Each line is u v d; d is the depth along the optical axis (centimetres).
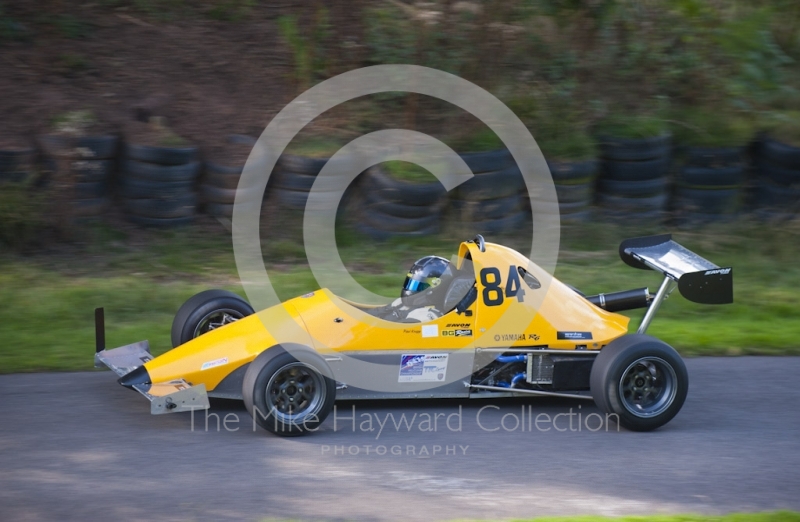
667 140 4772
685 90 5581
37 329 3084
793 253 4391
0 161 4238
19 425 2186
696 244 4462
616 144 4688
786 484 1931
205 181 4538
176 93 5219
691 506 1792
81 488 1806
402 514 1709
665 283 2420
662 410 2242
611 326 2455
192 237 4366
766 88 5750
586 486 1886
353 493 1811
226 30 5803
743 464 2050
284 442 2111
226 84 5372
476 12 5644
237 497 1777
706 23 6044
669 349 2250
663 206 4781
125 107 5016
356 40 5550
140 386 2156
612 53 5628
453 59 5403
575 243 4447
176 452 2025
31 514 1675
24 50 5322
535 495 1827
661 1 6050
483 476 1928
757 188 4906
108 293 3500
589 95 5344
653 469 2000
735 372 2817
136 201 4381
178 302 3453
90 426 2191
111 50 5466
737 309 3566
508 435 2212
